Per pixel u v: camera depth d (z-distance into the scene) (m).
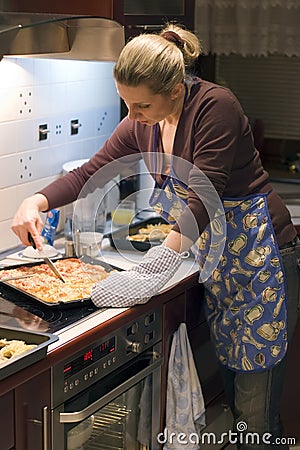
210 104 2.57
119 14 2.86
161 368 2.79
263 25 4.26
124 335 2.54
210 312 2.98
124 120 2.90
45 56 2.87
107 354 2.46
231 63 4.53
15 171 3.12
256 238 2.76
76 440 2.40
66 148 3.42
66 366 2.27
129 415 2.67
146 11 3.03
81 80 3.46
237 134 2.60
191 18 3.31
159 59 2.41
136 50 2.41
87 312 2.50
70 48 2.67
